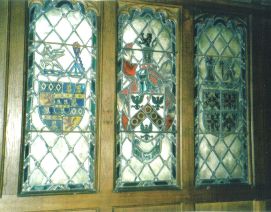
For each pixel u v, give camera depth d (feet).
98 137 8.84
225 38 10.26
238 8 10.32
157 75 9.56
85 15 9.11
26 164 8.36
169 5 9.68
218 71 10.11
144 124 9.34
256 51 10.43
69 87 8.84
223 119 10.05
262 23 10.55
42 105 8.61
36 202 8.24
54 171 8.57
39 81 8.63
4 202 8.03
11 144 8.18
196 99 9.79
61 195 8.44
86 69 9.00
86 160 8.82
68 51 8.91
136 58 9.41
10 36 8.36
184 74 9.66
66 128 8.75
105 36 9.09
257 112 10.30
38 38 8.70
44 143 8.55
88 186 8.77
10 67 8.31
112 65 9.07
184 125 9.54
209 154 9.81
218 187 9.73
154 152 9.37
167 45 9.73
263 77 10.45
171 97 9.62
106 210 8.74
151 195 9.14
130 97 9.27
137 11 9.52
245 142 10.21
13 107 8.25
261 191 10.12
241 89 10.30
